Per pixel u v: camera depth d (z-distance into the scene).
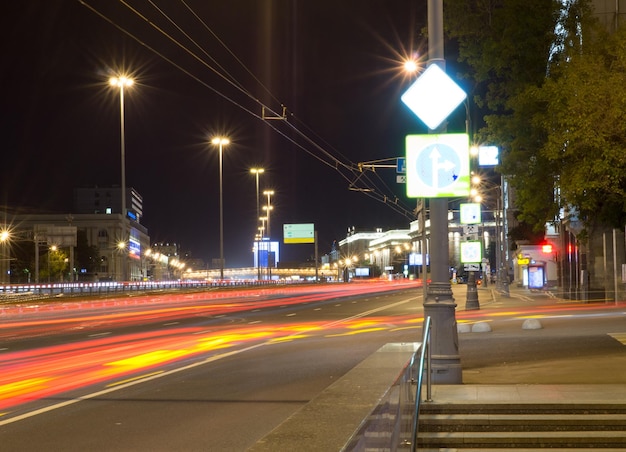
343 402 5.58
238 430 8.92
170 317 35.59
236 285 94.81
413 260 92.06
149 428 9.08
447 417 9.32
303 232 107.88
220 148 72.25
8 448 8.01
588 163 23.09
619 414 9.27
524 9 26.92
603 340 17.34
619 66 22.38
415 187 10.95
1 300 53.72
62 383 13.20
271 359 16.62
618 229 32.69
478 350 16.23
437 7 11.12
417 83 11.02
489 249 108.81
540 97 24.25
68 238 83.69
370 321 29.89
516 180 28.59
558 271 58.56
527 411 9.44
